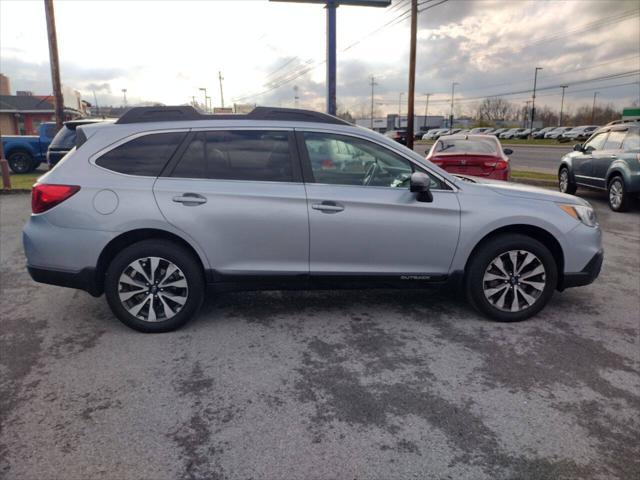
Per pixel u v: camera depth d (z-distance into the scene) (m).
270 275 4.19
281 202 4.09
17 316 4.61
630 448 2.73
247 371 3.56
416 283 4.38
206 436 2.82
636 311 4.73
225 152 4.16
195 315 4.45
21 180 15.45
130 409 3.09
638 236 7.98
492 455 2.67
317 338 4.11
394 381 3.43
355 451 2.70
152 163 4.11
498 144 10.64
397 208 4.20
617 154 10.09
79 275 4.05
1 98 37.44
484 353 3.85
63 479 2.49
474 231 4.25
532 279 4.41
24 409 3.09
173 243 4.13
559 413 3.05
